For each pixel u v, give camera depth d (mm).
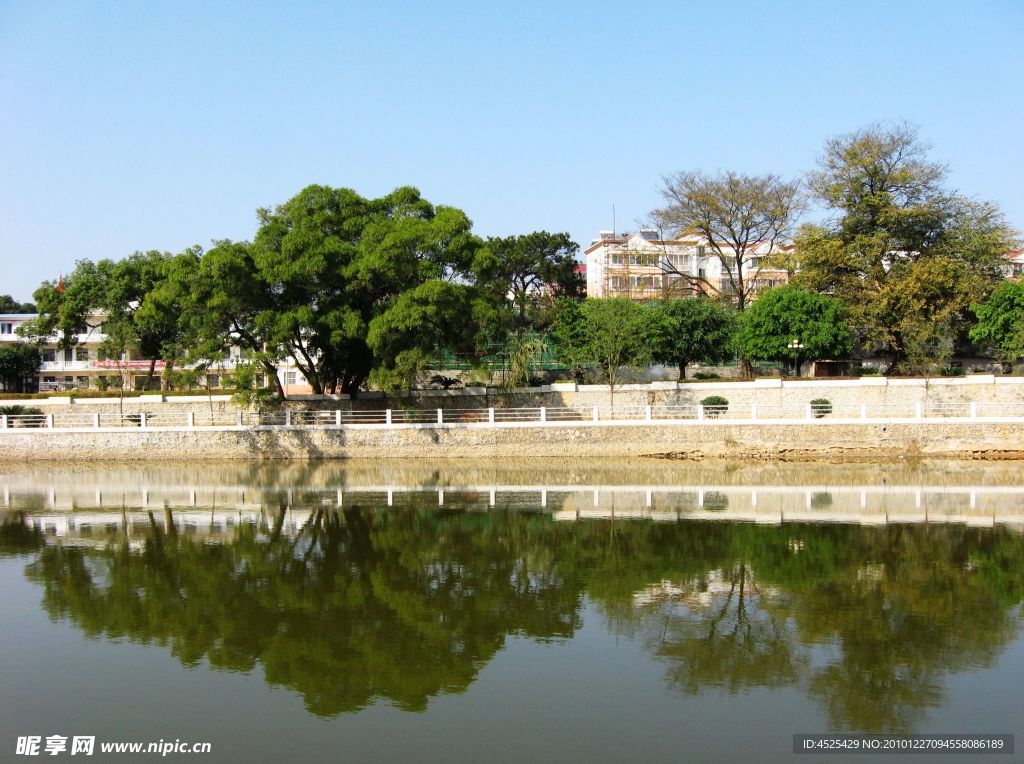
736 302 55688
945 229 48344
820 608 15352
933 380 38125
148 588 16922
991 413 36625
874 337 44594
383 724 10844
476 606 15633
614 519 23547
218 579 17531
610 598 16078
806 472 32250
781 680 12133
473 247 37906
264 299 36469
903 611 15117
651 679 12211
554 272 55531
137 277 48438
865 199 46656
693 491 28266
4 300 84312
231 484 30703
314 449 36562
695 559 18953
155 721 10961
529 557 19266
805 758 9844
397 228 36094
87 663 13016
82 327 52969
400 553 19703
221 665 12922
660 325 43844
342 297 36844
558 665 12773
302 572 18047
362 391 41875
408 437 36469
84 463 36469
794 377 44656
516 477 31906
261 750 10133
